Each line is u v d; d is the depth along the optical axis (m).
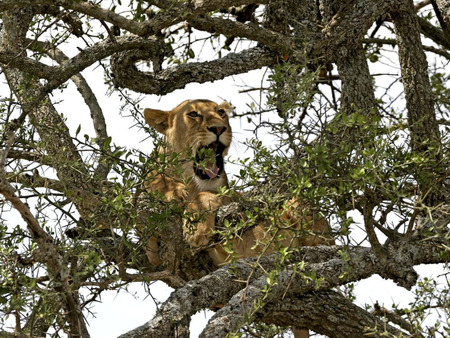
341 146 8.98
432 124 12.32
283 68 9.49
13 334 7.71
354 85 13.08
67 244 8.41
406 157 9.37
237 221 10.94
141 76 12.80
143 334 8.91
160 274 9.96
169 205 9.60
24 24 13.02
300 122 9.19
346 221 8.71
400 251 9.90
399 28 12.77
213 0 11.55
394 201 8.98
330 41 12.90
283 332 11.90
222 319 9.14
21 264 8.16
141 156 9.36
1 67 11.99
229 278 9.95
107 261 10.87
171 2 11.63
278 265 8.64
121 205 8.81
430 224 10.48
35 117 11.88
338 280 10.14
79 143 9.28
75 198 8.90
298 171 8.82
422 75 12.55
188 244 11.15
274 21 13.19
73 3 11.41
